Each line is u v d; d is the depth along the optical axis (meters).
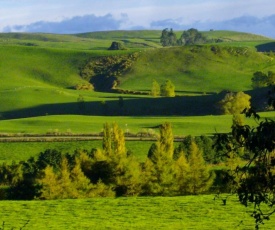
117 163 108.69
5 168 111.31
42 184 102.75
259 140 19.33
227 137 20.39
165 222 75.56
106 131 134.50
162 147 127.06
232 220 73.62
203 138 135.25
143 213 81.00
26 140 161.62
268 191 20.08
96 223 76.25
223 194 89.12
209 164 119.62
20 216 80.00
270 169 19.95
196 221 74.94
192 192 108.88
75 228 73.25
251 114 20.19
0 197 104.06
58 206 85.94
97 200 90.00
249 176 20.31
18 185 104.88
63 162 106.56
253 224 70.38
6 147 156.12
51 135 175.62
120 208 84.25
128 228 73.00
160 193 108.69
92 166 110.38
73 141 161.62
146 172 109.06
